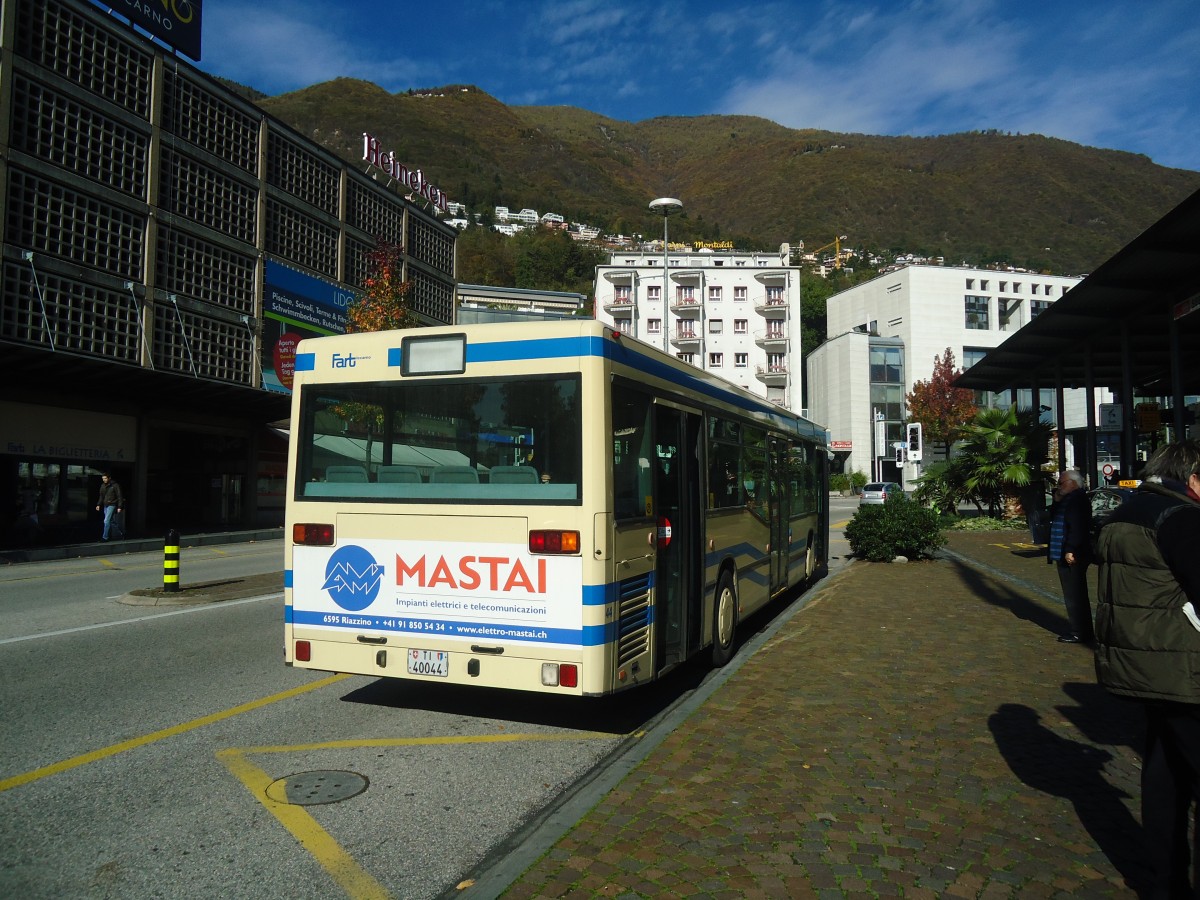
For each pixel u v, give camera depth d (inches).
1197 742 109.7
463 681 210.7
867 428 2790.4
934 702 237.6
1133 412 813.9
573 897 128.0
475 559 211.0
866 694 247.0
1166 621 110.5
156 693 262.7
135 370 841.5
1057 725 215.2
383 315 852.6
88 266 872.9
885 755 193.3
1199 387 1158.3
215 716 238.5
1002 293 2999.5
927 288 2928.2
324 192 1235.2
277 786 184.7
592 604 200.2
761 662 292.8
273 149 1140.5
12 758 201.6
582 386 206.7
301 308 1175.6
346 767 197.9
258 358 1096.2
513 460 211.0
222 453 1163.9
